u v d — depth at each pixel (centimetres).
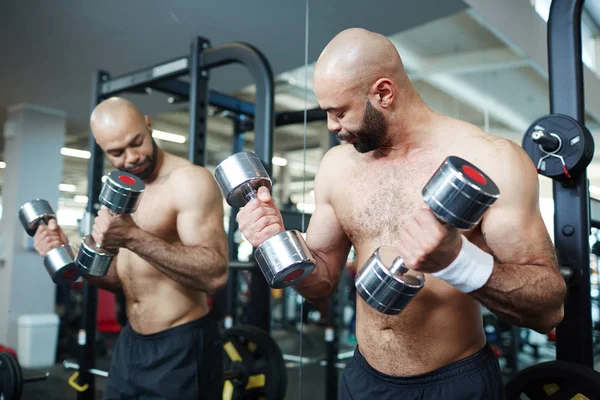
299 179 248
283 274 88
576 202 142
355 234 107
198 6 239
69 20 249
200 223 160
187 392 162
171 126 289
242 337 234
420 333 97
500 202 88
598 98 261
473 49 250
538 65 247
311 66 235
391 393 98
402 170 101
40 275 229
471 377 94
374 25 229
